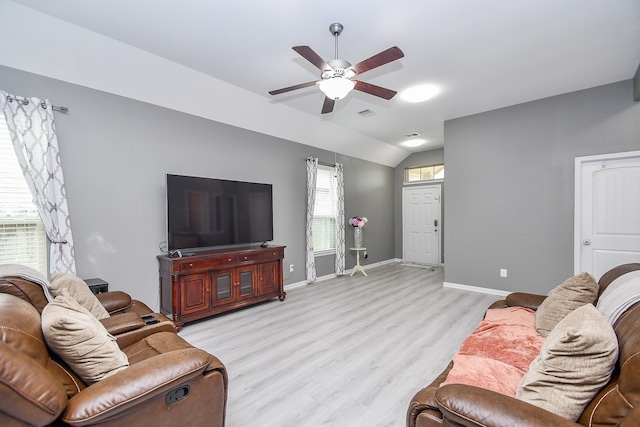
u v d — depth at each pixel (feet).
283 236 16.10
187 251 12.10
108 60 9.36
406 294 14.87
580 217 12.60
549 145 13.25
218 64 10.31
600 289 6.20
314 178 17.38
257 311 12.41
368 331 10.18
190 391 4.13
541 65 10.43
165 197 11.55
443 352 8.59
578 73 11.06
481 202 15.07
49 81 8.99
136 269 10.82
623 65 10.48
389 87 12.09
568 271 12.87
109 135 10.18
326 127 16.99
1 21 7.57
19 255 8.71
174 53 9.61
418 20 7.90
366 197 22.25
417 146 22.30
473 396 3.32
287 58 9.93
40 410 2.93
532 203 13.70
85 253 9.71
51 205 8.84
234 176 13.84
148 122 11.09
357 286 16.66
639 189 11.50
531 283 13.75
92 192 9.84
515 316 7.07
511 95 13.02
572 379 3.41
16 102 8.33
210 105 12.46
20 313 3.84
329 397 6.54
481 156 15.05
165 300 10.93
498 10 7.54
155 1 7.19
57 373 3.81
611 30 8.42
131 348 5.79
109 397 3.38
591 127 12.32
